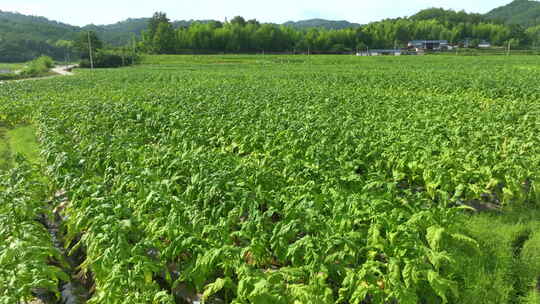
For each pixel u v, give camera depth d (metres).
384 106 17.70
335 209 6.48
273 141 11.27
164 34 138.50
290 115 15.19
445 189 8.34
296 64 74.00
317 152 9.41
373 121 13.99
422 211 6.39
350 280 5.15
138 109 17.73
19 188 8.35
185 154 9.45
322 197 7.08
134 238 6.79
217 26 167.38
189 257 6.81
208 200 7.22
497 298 5.64
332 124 12.87
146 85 33.38
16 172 9.17
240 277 5.10
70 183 8.36
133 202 7.40
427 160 9.02
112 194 7.92
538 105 17.50
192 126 13.53
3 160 13.11
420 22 185.25
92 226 6.25
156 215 7.03
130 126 14.55
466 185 8.48
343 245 5.90
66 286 6.89
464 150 9.63
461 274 6.02
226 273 5.71
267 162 9.81
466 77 31.62
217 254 5.34
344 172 8.48
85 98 24.20
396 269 5.21
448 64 58.31
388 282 5.23
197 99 21.30
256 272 5.10
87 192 7.86
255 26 162.88
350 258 5.66
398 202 7.14
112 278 5.14
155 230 6.65
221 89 26.42
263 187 8.23
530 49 135.50
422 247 5.61
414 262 5.33
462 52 117.69
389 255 5.85
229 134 12.70
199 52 143.12
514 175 8.55
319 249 5.44
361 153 9.92
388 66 57.12
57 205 8.65
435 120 13.34
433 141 10.66
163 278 6.70
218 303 6.01
